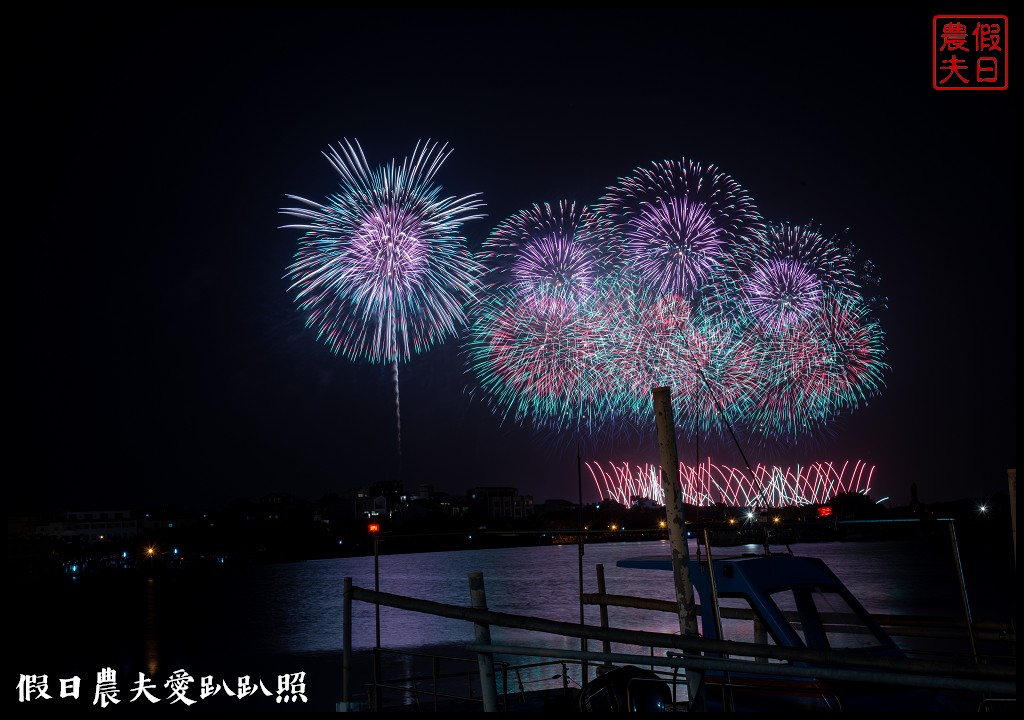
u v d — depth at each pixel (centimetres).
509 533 834
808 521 716
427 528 16288
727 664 468
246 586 12556
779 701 625
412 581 11219
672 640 483
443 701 799
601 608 835
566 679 825
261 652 4716
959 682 394
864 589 6731
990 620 667
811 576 724
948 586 6825
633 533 780
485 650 557
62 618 8000
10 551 14488
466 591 9106
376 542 853
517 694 825
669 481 539
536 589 8344
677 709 667
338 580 12862
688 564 533
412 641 4666
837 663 438
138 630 6662
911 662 420
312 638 5366
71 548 16875
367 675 3278
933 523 687
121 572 18138
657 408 552
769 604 675
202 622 7194
